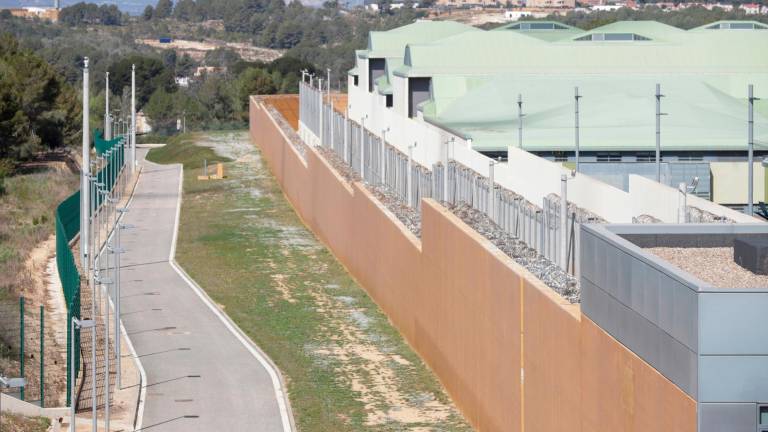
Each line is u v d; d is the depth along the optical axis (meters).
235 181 196.62
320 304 109.94
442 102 167.12
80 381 85.12
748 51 172.62
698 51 173.00
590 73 170.50
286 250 136.25
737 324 42.00
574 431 55.72
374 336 98.62
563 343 57.25
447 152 101.44
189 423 76.38
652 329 46.22
